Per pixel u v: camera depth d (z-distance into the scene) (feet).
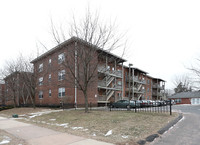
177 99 142.51
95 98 74.64
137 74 125.18
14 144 16.76
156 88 161.58
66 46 39.27
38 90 89.92
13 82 78.64
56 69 65.72
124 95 105.50
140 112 40.73
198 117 35.42
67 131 22.81
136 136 19.04
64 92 70.74
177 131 22.09
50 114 43.01
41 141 17.90
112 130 22.03
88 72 41.57
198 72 45.93
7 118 42.86
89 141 17.43
